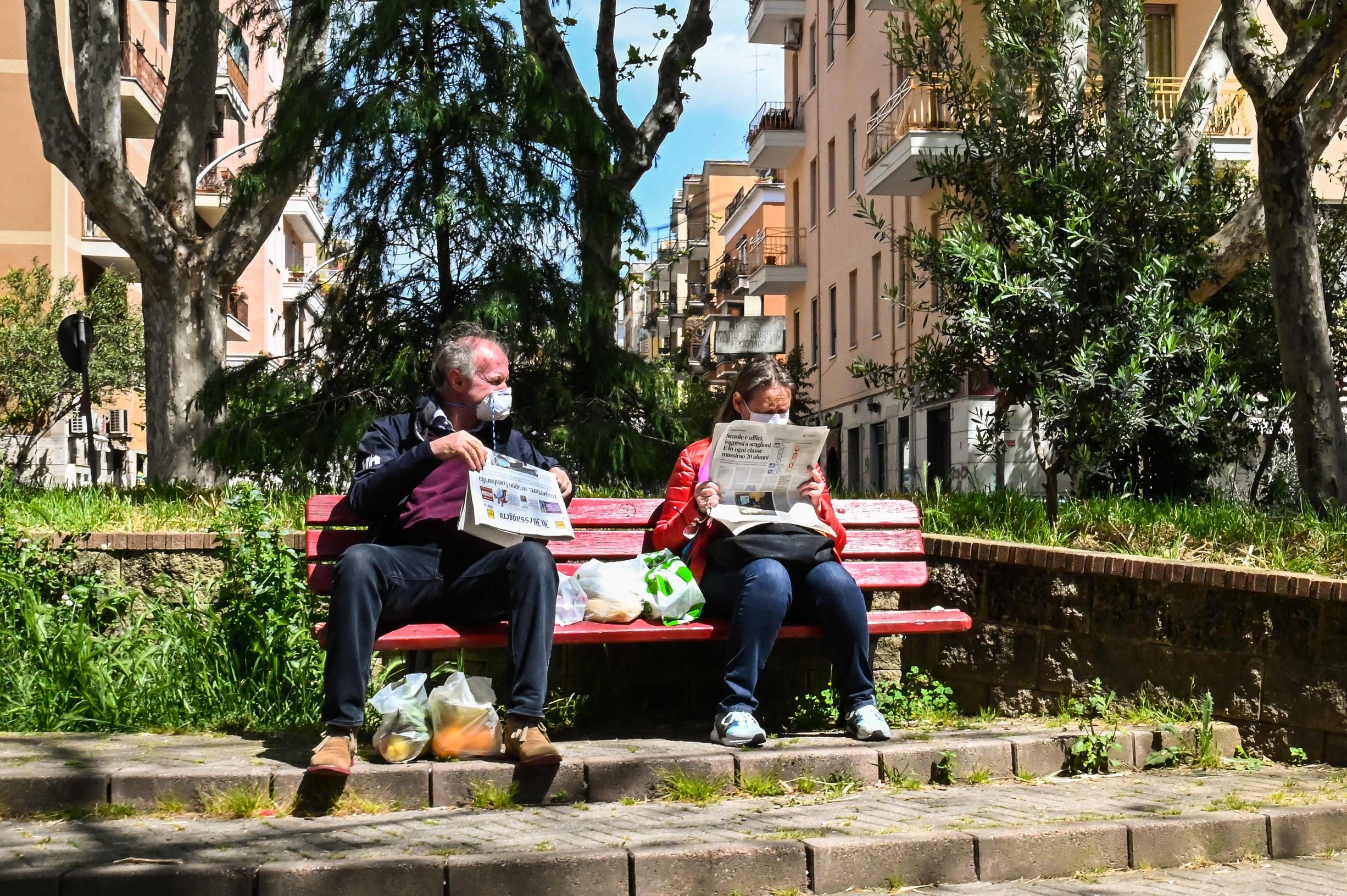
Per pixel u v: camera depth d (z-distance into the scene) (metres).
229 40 15.28
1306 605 5.62
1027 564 6.32
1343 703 5.51
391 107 11.58
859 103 34.66
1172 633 5.98
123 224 14.65
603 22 15.13
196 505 8.79
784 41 42.09
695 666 6.06
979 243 8.34
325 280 13.26
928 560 6.67
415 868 3.63
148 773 4.35
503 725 4.83
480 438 5.27
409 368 11.98
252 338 49.53
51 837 3.95
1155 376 8.29
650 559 5.54
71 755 4.71
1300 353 8.47
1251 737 5.77
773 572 5.24
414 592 4.85
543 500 4.98
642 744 5.17
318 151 12.48
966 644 6.55
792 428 5.44
